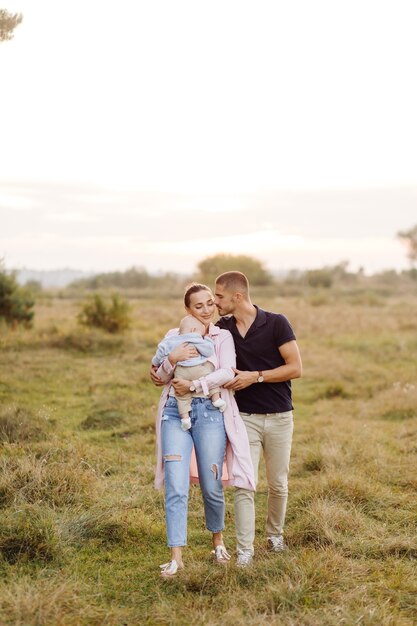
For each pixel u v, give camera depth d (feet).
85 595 12.58
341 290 195.31
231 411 14.03
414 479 20.20
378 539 15.53
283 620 11.53
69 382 36.86
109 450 23.15
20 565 13.71
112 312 60.29
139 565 14.29
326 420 29.60
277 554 14.51
